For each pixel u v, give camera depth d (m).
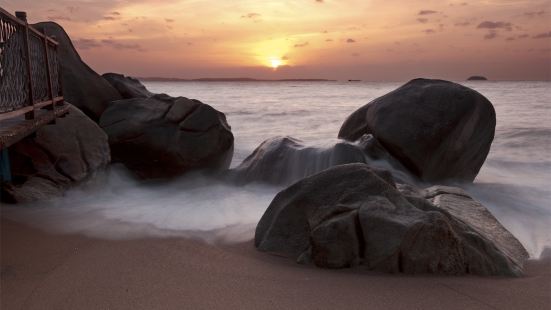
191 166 10.56
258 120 27.27
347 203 4.65
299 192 4.98
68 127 8.48
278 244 4.87
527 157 14.64
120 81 12.91
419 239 4.21
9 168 6.84
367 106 10.65
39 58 7.06
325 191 4.87
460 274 4.22
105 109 11.11
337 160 9.03
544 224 7.30
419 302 3.59
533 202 8.95
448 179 10.02
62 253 4.75
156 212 7.19
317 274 4.19
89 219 6.38
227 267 4.39
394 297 3.67
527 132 19.27
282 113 32.06
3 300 3.56
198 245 5.25
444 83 10.16
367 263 4.29
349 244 4.34
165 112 10.88
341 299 3.62
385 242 4.23
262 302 3.56
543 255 5.20
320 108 38.62
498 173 12.48
